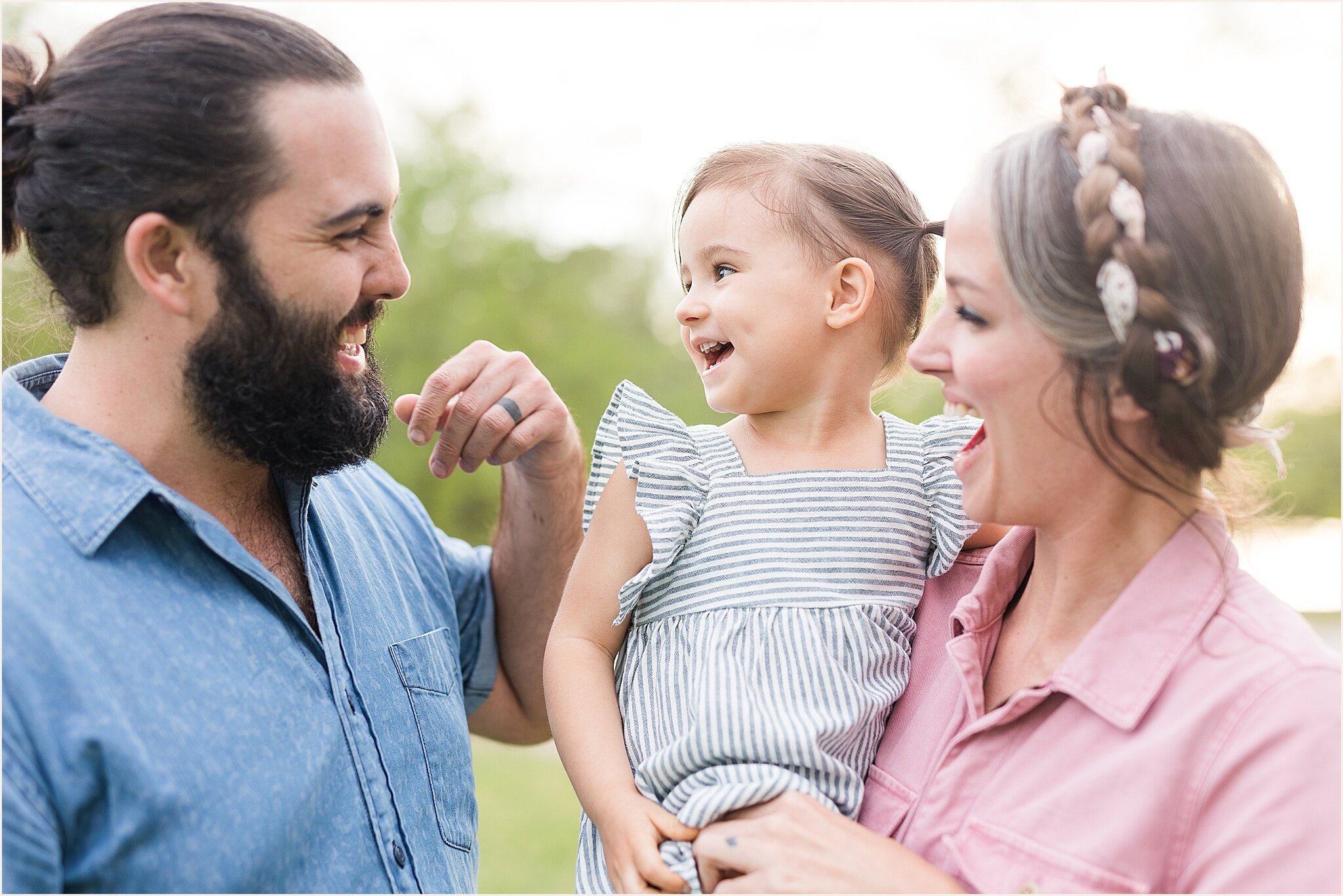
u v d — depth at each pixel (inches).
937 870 40.4
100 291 46.9
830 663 47.8
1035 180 39.9
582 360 382.9
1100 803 38.5
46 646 40.4
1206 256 37.8
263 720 44.6
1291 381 53.6
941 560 51.9
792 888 40.3
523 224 402.0
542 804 222.7
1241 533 44.5
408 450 340.5
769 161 56.2
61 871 39.6
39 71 50.6
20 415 46.5
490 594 68.2
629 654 52.1
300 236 46.9
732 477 53.2
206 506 50.1
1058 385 40.3
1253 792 35.9
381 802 48.1
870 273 54.4
